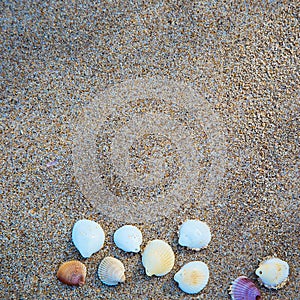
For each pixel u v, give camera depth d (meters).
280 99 0.44
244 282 0.42
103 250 0.43
